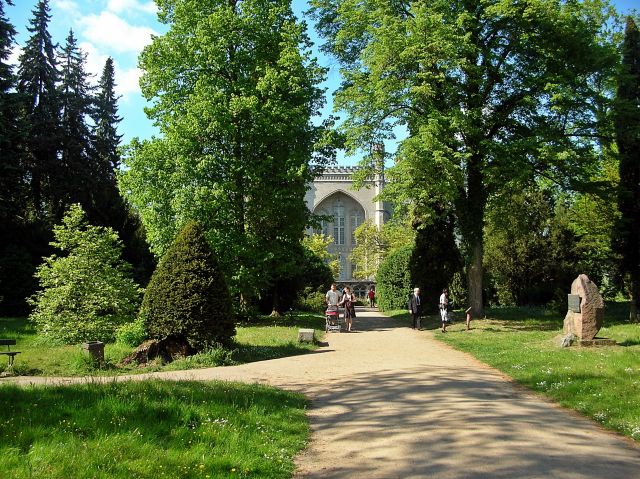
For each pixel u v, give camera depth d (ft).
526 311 95.04
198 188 77.71
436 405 29.58
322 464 20.33
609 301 109.50
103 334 55.31
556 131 76.28
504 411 28.22
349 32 85.97
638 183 79.82
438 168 70.13
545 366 40.40
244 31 85.25
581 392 31.73
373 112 79.66
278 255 85.25
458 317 87.86
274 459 20.16
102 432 20.57
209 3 86.63
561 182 80.79
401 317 99.81
